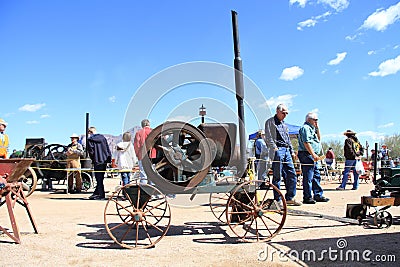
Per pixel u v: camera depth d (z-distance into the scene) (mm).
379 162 17016
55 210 8555
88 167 13891
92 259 4641
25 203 6082
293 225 6484
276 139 8398
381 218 6152
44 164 13578
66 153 13516
